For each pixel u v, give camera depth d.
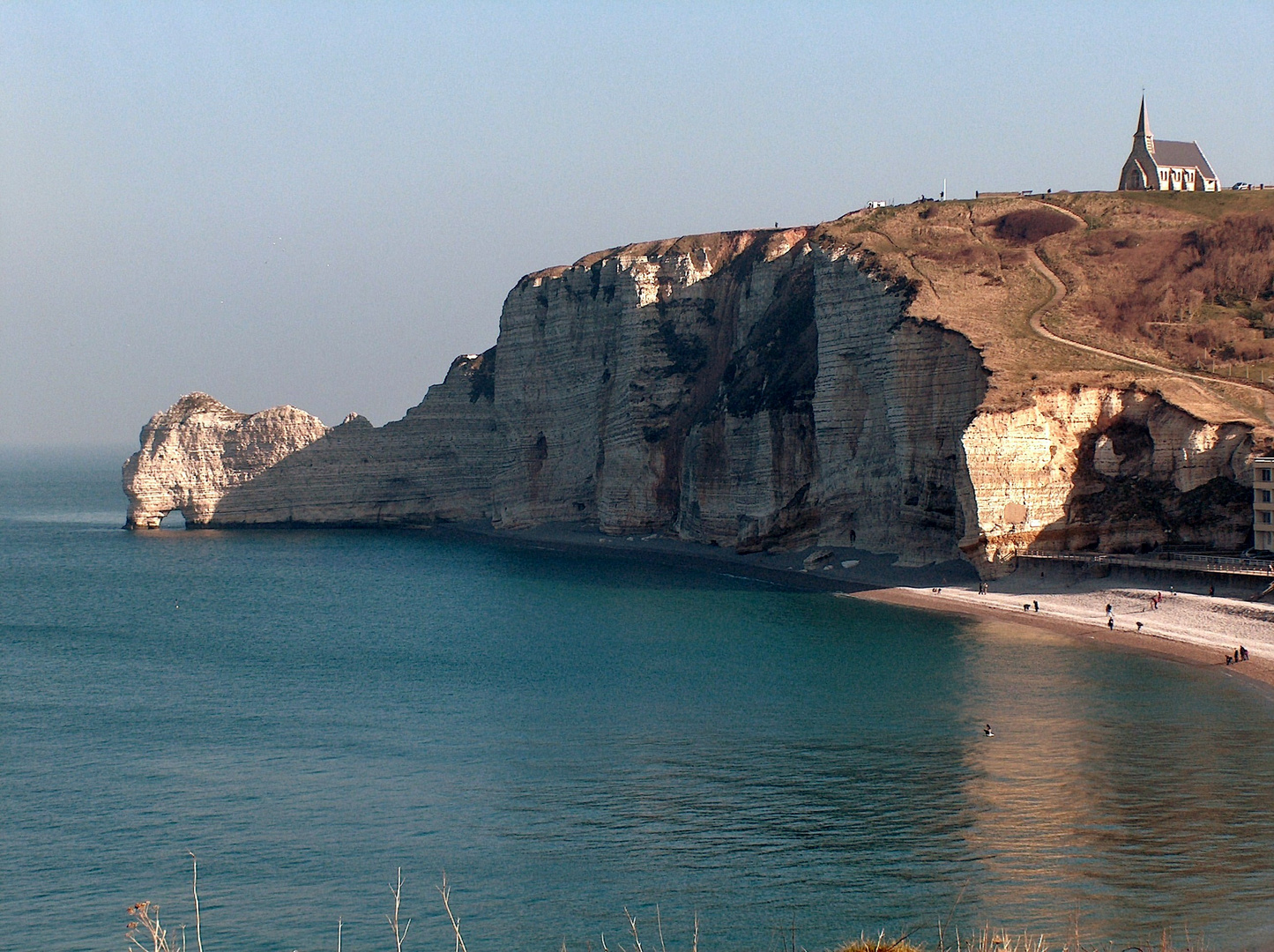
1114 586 105.12
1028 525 113.31
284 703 85.25
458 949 47.78
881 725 74.81
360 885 54.22
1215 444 111.00
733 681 86.62
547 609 119.12
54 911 52.53
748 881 52.88
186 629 115.69
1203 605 96.56
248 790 66.62
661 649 98.19
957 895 50.38
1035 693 80.69
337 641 107.75
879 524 129.25
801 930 47.88
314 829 60.84
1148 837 55.84
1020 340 124.88
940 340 122.94
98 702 86.31
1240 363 125.12
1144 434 115.12
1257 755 67.06
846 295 134.38
